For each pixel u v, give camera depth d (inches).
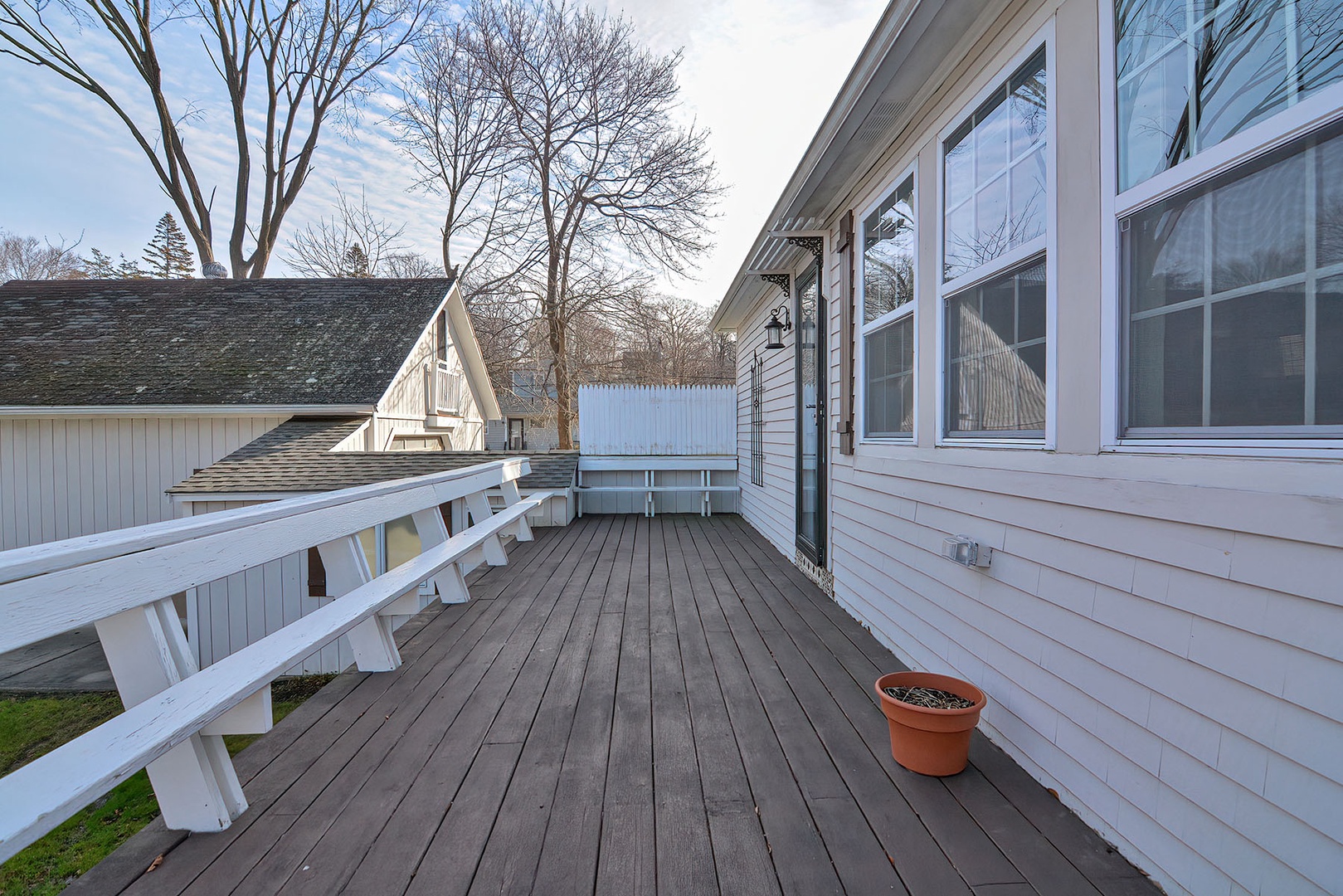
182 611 280.2
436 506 143.2
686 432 351.3
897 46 91.5
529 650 119.8
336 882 57.0
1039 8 75.5
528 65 602.9
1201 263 54.2
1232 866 49.3
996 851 60.9
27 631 44.3
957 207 97.3
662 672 108.7
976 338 92.2
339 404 333.7
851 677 106.3
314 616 84.8
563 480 296.7
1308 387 45.6
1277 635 46.2
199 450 343.3
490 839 63.2
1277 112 47.4
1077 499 67.6
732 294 263.6
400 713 92.4
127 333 410.0
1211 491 51.6
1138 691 59.1
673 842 62.7
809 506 188.5
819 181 143.7
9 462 339.9
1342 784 41.9
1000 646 82.4
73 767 45.9
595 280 636.1
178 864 59.2
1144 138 60.2
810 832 64.1
